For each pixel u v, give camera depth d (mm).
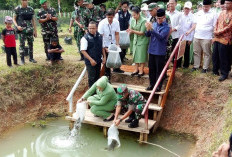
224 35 6180
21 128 6559
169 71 7113
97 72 6590
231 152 2670
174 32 7250
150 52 6164
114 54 6488
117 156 5512
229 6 6035
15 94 7070
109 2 20859
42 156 5434
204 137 5789
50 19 7801
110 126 5910
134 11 6359
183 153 5625
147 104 5516
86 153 5555
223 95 6254
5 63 7977
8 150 5707
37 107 7352
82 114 6055
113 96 5988
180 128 6477
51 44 7855
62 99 7711
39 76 7719
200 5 8805
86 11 7547
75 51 9812
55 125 6762
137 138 6145
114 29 6848
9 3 25000
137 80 7141
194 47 6957
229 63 6492
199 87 6668
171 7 7227
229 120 5188
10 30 7383
